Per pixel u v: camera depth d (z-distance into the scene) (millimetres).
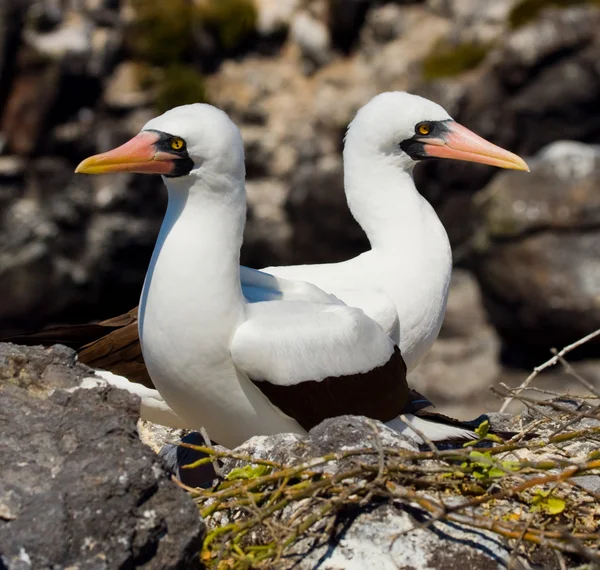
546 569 8641
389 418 10828
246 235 35875
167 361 9977
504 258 33344
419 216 12672
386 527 8695
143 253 35656
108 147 36812
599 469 8875
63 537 7711
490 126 35406
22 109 36375
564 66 35188
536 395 31781
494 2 37469
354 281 12281
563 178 33062
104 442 8320
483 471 9141
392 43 37844
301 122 37062
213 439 10758
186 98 37375
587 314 32094
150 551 8023
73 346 12312
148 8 38375
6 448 8281
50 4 37438
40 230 34656
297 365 9977
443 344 34750
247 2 38781
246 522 8453
